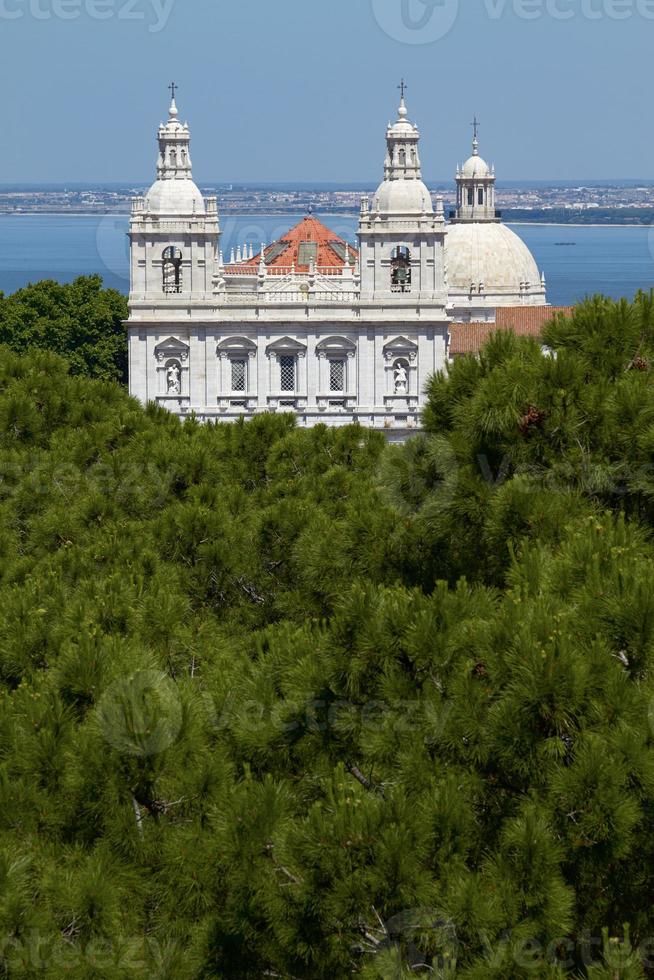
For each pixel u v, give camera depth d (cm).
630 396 12038
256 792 9712
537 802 9344
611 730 9250
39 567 14638
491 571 12612
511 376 12338
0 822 9769
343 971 9594
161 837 9919
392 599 10338
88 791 9912
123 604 12706
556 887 9100
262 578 15312
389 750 9856
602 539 10288
